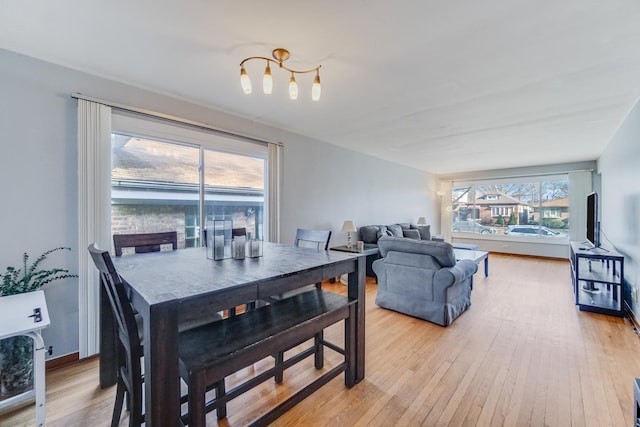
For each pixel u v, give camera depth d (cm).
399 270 312
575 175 596
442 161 617
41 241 205
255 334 137
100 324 184
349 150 504
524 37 178
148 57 205
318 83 200
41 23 166
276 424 151
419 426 150
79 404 169
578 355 222
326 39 182
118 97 241
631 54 196
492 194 736
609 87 248
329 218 464
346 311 179
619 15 156
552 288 408
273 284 140
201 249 226
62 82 213
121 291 121
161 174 280
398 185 648
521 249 680
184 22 166
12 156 194
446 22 165
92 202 221
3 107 191
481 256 441
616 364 209
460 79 236
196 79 240
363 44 187
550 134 395
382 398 172
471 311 319
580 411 160
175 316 108
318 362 204
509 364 210
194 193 305
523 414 158
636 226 285
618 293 326
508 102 283
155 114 260
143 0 148
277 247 232
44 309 162
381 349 233
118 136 254
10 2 148
